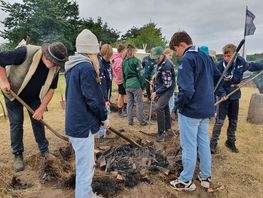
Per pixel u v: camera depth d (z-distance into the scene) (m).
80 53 2.67
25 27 36.91
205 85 3.19
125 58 6.02
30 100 3.96
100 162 3.78
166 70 4.86
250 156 4.56
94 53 2.68
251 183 3.74
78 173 2.83
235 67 4.34
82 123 2.67
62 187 3.46
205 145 3.44
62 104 7.09
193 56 3.11
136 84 5.97
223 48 4.37
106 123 2.93
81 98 2.64
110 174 3.56
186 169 3.38
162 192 3.34
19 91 3.71
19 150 3.93
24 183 3.56
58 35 36.91
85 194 2.87
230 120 4.69
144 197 3.27
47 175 3.64
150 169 3.70
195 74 3.12
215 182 3.72
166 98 4.94
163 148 4.45
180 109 3.27
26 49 3.57
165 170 3.68
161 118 5.00
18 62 3.55
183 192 3.40
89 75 2.56
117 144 4.50
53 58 3.19
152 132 5.64
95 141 4.60
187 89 3.03
